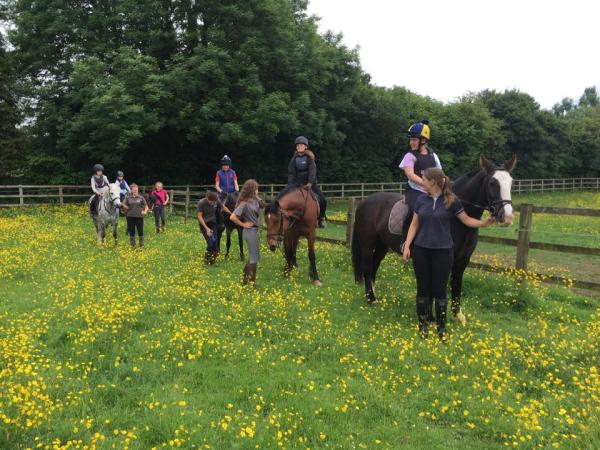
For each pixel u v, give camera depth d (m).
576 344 5.75
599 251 7.14
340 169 37.66
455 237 6.01
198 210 10.20
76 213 20.00
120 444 3.61
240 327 6.34
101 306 6.89
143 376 4.89
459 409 4.34
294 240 8.98
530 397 4.61
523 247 7.97
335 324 6.55
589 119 61.97
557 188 47.09
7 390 4.22
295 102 25.62
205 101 23.66
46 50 24.91
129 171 27.59
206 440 3.71
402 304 7.38
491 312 7.27
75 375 4.87
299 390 4.59
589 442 3.67
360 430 3.94
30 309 7.04
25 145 25.02
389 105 37.78
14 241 12.77
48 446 3.44
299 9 30.77
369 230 7.41
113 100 20.97
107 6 25.53
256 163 31.39
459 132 46.38
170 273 9.34
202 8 24.44
